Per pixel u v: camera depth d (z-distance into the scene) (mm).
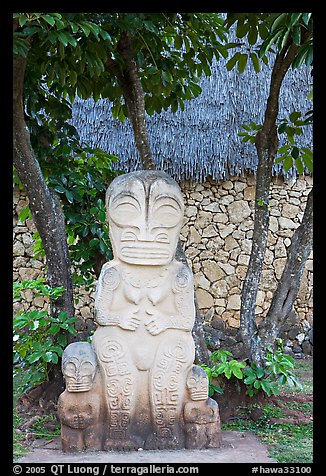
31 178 4520
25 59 4023
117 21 4332
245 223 7812
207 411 3805
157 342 3812
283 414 4578
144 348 3775
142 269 3850
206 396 3811
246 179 7844
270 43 3803
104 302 3781
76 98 7500
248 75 7504
